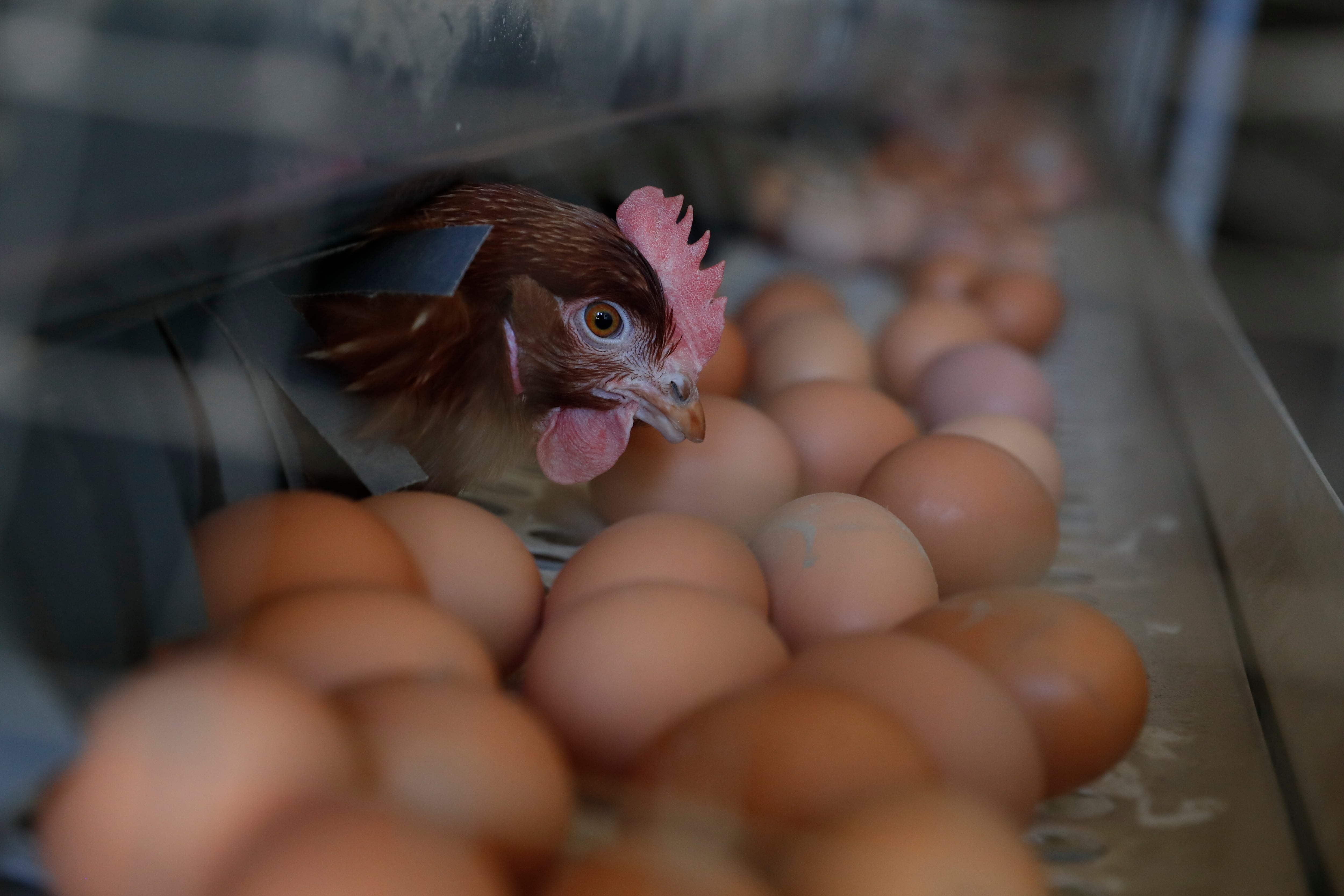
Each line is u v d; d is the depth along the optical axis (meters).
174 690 0.34
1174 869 0.39
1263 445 0.56
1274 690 0.45
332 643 0.37
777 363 0.63
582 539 0.51
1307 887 0.39
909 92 1.38
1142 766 0.43
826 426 0.54
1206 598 0.52
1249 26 1.11
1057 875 0.39
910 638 0.39
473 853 0.33
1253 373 0.61
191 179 0.37
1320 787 0.40
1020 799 0.38
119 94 0.35
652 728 0.39
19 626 0.34
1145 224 1.13
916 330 0.68
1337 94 0.93
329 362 0.44
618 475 0.51
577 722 0.39
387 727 0.35
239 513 0.40
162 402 0.39
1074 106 1.64
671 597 0.40
